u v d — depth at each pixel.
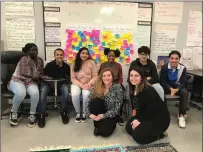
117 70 3.01
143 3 3.32
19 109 3.01
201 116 3.11
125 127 2.60
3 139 2.35
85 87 2.88
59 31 3.22
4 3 3.05
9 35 3.15
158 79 3.10
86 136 2.46
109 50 3.10
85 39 3.28
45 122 2.82
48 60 3.27
